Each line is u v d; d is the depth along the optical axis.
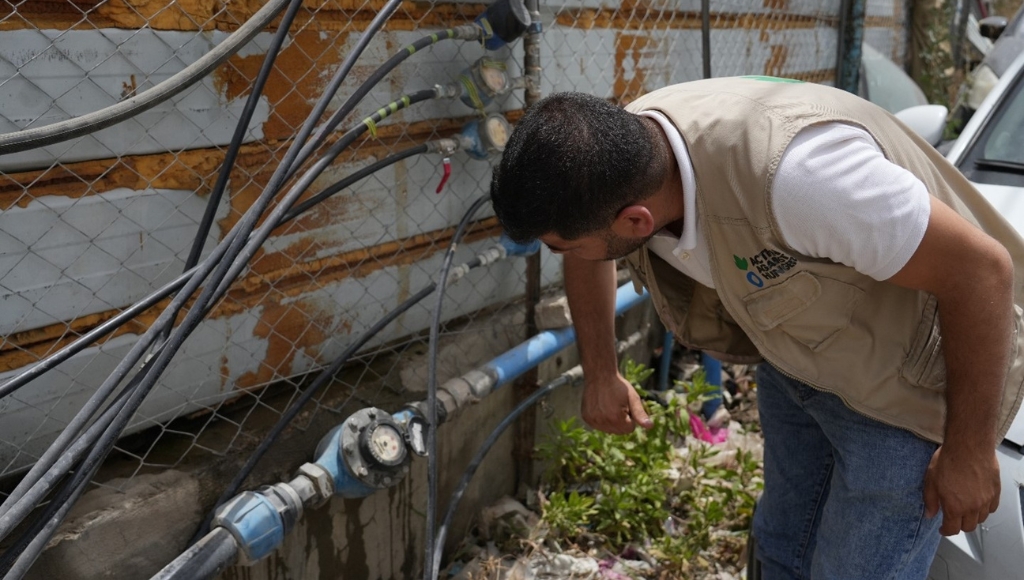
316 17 2.09
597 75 3.12
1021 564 1.84
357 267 2.39
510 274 2.95
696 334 1.99
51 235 1.73
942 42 7.34
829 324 1.61
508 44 2.64
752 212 1.45
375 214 2.38
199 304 1.57
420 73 2.41
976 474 1.56
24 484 1.40
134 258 1.88
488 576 2.53
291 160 1.70
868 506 1.74
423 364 2.53
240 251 1.68
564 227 1.45
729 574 2.64
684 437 3.29
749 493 2.89
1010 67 3.16
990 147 2.88
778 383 2.00
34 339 1.75
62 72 1.67
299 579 2.16
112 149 1.77
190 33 1.86
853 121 1.45
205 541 1.77
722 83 1.63
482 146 2.44
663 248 1.78
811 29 4.80
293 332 2.26
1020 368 1.66
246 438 2.11
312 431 2.20
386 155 2.37
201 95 1.91
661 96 1.67
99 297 1.83
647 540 2.78
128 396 1.55
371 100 2.29
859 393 1.67
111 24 1.74
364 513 2.30
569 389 3.15
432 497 2.09
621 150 1.42
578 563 2.62
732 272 1.58
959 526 1.62
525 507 2.91
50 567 1.67
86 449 1.47
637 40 3.30
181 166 1.91
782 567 2.14
